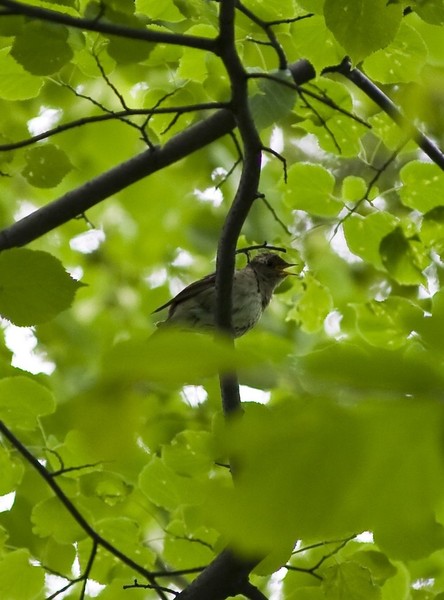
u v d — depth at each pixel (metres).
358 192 11.93
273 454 1.69
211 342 1.85
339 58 9.82
